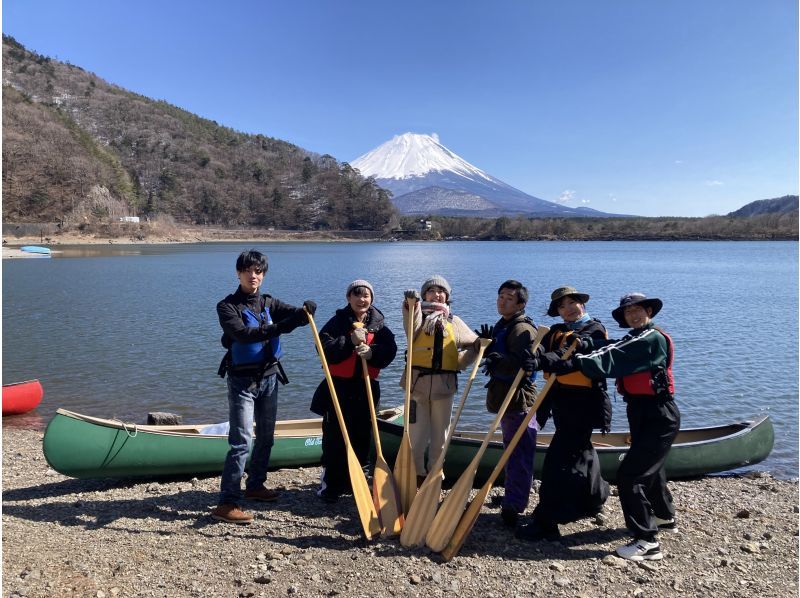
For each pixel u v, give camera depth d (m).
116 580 3.85
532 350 4.17
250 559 4.18
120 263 64.44
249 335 4.63
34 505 5.30
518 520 4.96
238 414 4.82
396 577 3.95
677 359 14.84
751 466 7.44
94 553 4.24
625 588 3.88
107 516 5.00
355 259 79.88
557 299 4.68
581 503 4.52
